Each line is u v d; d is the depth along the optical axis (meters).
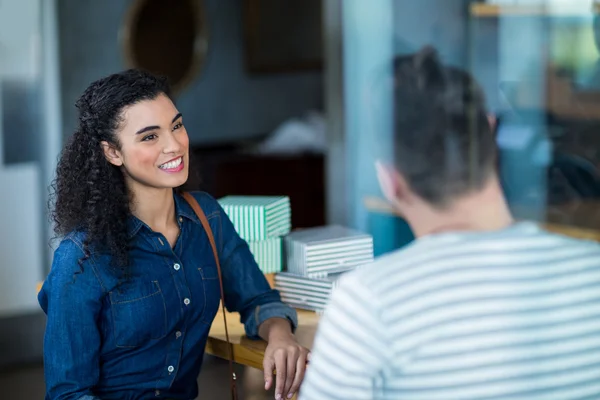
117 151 2.22
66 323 2.15
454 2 4.64
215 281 2.39
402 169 1.42
